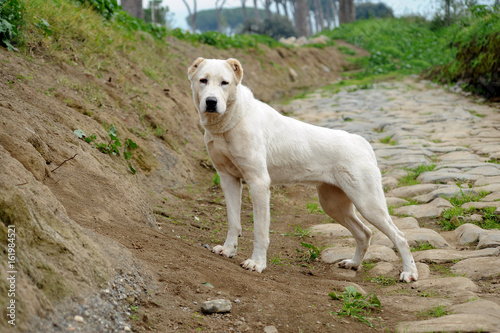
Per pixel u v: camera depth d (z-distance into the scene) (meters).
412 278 4.24
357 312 3.38
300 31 40.22
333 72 23.61
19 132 4.18
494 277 4.11
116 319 2.72
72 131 5.36
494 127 10.20
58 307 2.55
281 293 3.57
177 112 8.74
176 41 15.58
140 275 3.20
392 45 25.73
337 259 4.95
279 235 5.80
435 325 3.04
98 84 7.24
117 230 3.95
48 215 3.02
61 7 8.27
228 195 4.64
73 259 2.84
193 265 3.71
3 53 6.09
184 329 2.83
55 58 6.91
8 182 3.01
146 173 6.24
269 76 19.27
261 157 4.36
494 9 15.42
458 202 6.16
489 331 2.91
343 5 36.38
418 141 9.50
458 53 15.66
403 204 6.53
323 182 4.66
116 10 11.01
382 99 15.15
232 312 3.12
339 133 4.72
